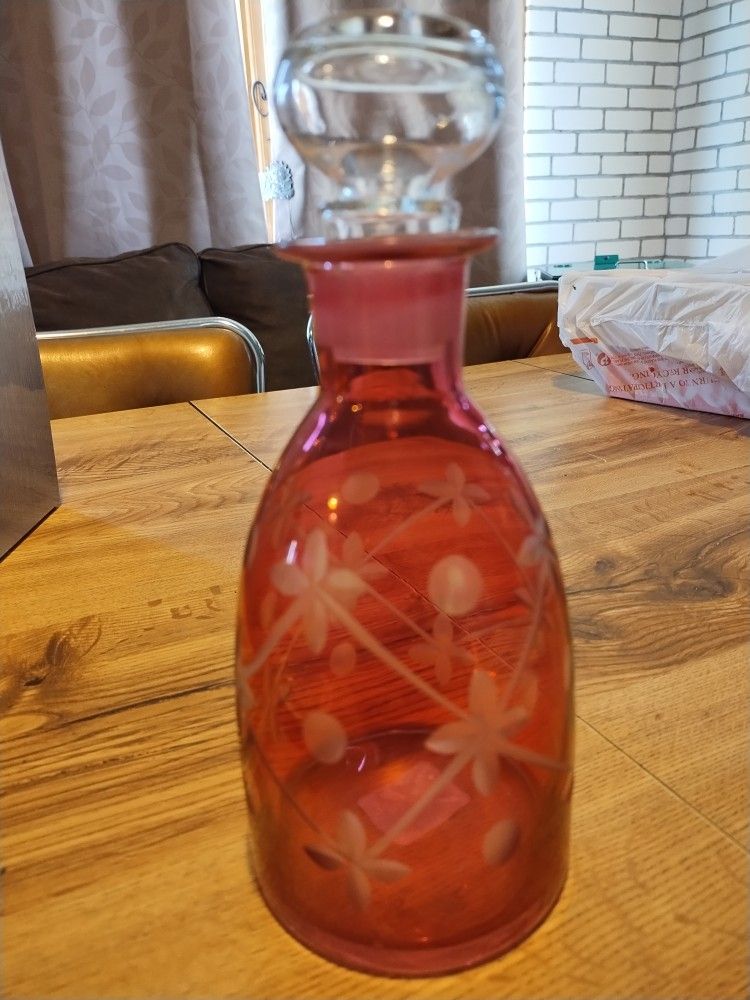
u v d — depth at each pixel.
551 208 2.10
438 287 0.18
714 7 1.96
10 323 0.47
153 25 1.51
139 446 0.67
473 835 0.20
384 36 0.19
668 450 0.61
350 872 0.20
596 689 0.31
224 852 0.24
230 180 1.63
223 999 0.19
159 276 1.43
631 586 0.40
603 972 0.20
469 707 0.20
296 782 0.21
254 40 1.66
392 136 0.20
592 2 1.94
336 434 0.20
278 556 0.20
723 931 0.21
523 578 0.20
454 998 0.19
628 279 0.71
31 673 0.34
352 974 0.20
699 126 2.08
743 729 0.29
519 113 1.77
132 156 1.58
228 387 0.94
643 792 0.26
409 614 0.21
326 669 0.21
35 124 1.51
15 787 0.27
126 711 0.31
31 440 0.50
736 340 0.62
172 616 0.38
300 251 0.17
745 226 2.00
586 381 0.84
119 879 0.23
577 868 0.23
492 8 1.68
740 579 0.41
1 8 1.44
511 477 0.21
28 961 0.21
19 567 0.44
